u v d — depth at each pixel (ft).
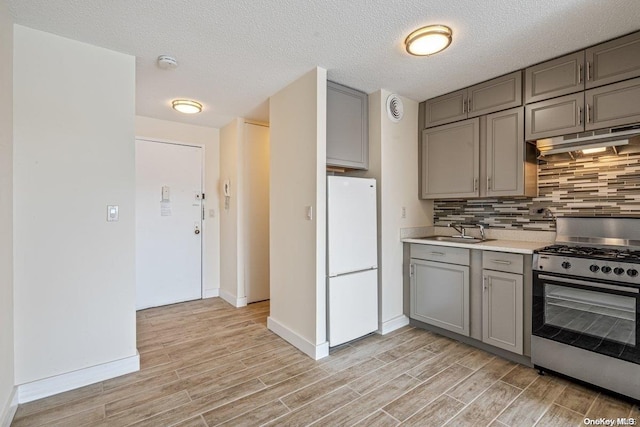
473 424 5.55
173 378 7.13
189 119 12.63
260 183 13.16
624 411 5.86
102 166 7.12
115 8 5.75
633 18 5.99
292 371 7.42
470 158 9.34
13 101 6.17
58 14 5.93
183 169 13.08
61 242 6.65
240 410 5.99
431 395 6.42
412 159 10.63
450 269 9.04
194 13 5.91
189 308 12.23
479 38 6.73
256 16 5.99
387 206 9.76
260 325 10.41
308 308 8.38
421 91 9.80
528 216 9.16
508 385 6.77
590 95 7.07
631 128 6.57
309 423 5.61
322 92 8.18
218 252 13.87
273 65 8.02
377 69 8.24
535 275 7.22
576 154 8.04
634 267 5.87
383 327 9.59
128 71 7.45
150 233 12.32
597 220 7.79
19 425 5.58
